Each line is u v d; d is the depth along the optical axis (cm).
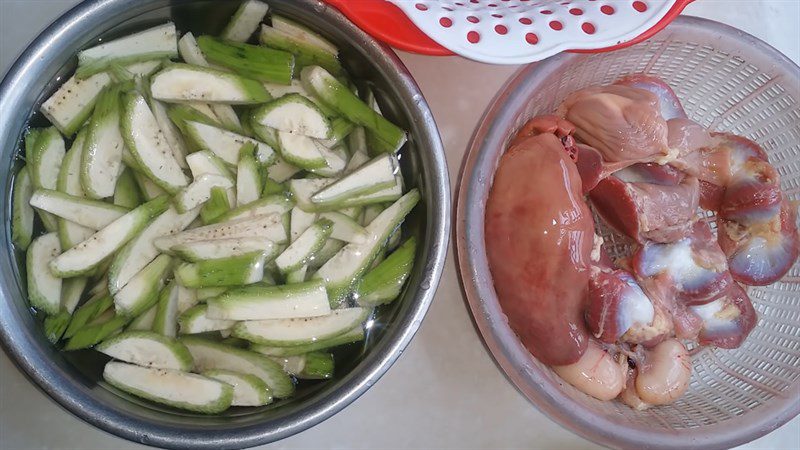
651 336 49
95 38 42
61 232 42
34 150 42
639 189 51
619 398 52
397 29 41
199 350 43
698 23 50
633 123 48
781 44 57
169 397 41
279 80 45
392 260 45
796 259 53
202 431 38
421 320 40
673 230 51
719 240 54
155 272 43
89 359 42
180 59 45
